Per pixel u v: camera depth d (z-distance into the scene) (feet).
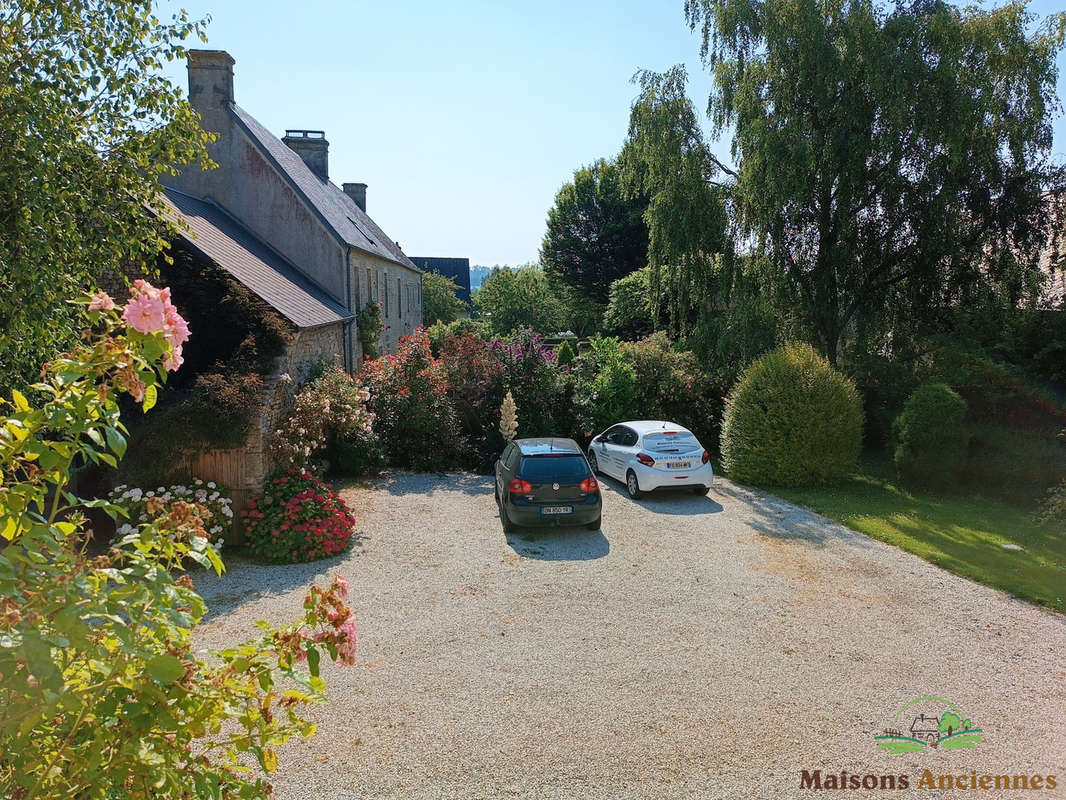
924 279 63.26
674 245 62.80
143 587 8.19
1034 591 28.68
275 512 33.55
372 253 76.89
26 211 21.72
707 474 45.24
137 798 8.29
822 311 64.75
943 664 22.44
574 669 21.90
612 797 15.75
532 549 34.45
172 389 36.32
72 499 9.33
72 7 22.77
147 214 28.89
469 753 17.39
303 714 19.10
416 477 52.34
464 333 63.52
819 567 32.07
